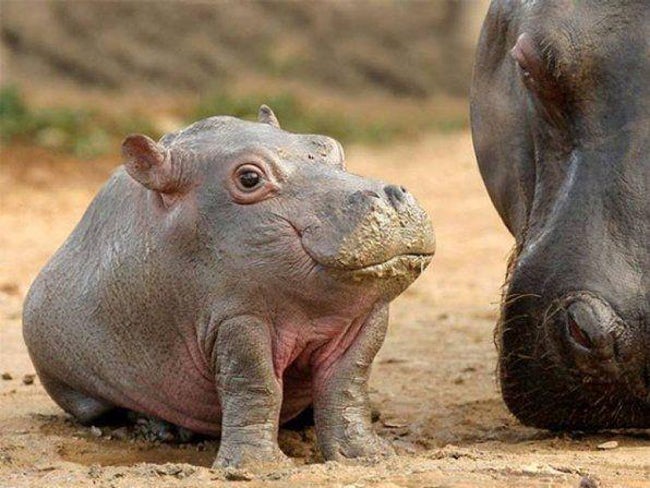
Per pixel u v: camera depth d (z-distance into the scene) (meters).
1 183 36.75
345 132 53.62
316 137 11.94
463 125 59.47
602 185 12.26
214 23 70.75
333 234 10.94
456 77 72.12
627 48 12.30
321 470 10.95
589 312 11.90
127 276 12.22
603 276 12.02
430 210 36.34
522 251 13.06
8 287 23.84
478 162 15.23
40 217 33.09
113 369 12.55
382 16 72.94
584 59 12.33
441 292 24.44
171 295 11.91
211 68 69.44
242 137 11.70
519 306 12.56
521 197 14.23
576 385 12.43
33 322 13.21
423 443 13.25
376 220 10.88
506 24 14.73
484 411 14.81
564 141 12.77
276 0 72.38
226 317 11.48
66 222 32.59
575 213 12.32
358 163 46.34
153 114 49.75
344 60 71.75
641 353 12.02
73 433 13.40
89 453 12.64
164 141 12.27
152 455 12.63
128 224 12.41
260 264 11.32
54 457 12.45
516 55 12.55
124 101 63.88
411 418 14.48
